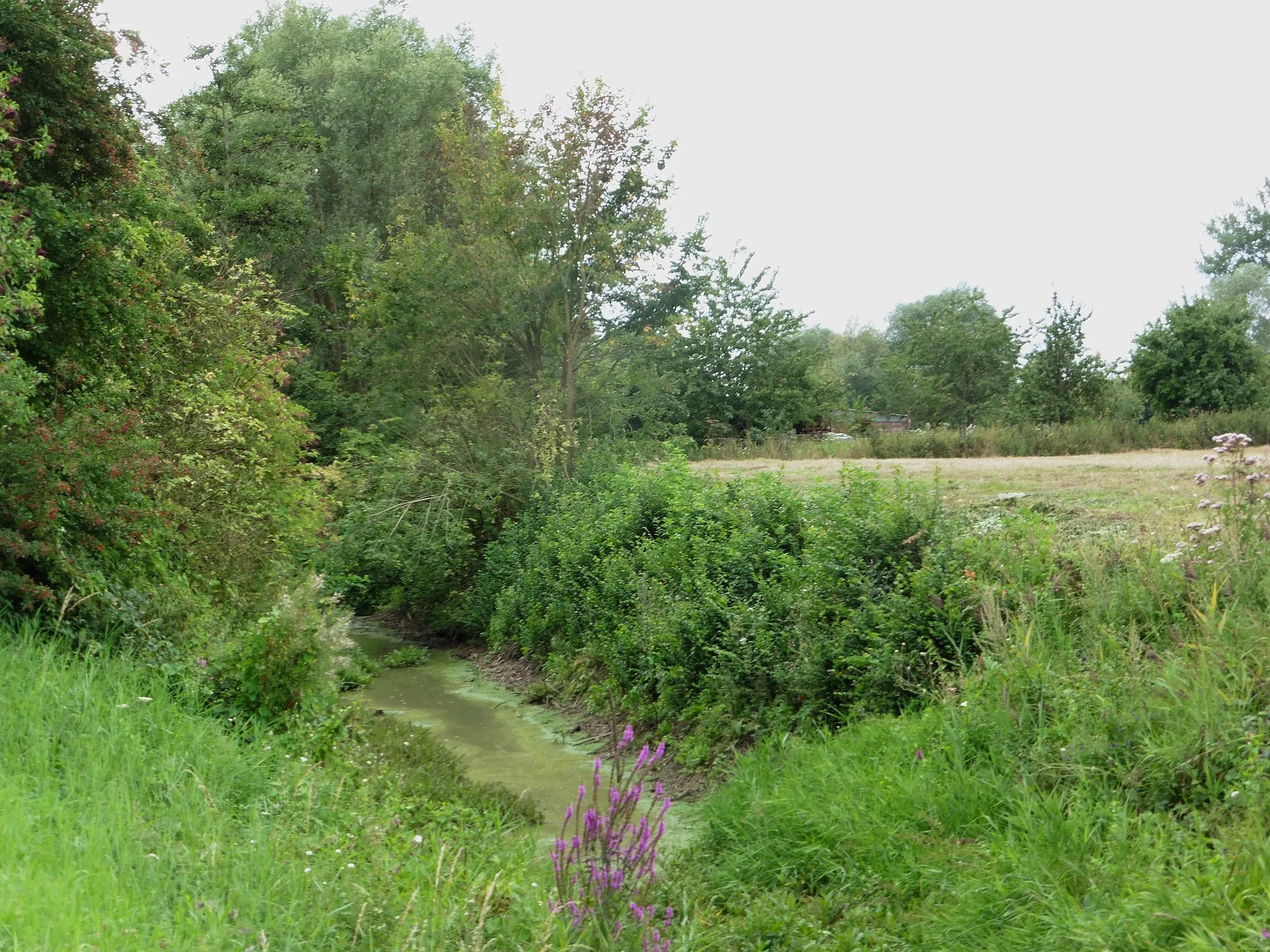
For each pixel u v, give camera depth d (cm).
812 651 976
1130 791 613
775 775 862
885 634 938
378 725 1168
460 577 1980
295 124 3816
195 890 466
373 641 1917
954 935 568
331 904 474
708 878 732
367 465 2114
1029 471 2100
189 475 1352
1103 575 860
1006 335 3878
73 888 423
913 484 1180
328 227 3675
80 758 599
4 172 1068
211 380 1591
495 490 1955
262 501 1559
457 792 898
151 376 1465
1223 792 585
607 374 2362
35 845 462
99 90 1313
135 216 1451
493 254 2233
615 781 530
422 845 622
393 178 3769
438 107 3928
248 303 1833
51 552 831
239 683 845
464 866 592
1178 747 614
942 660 866
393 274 2406
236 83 3341
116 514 934
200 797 592
